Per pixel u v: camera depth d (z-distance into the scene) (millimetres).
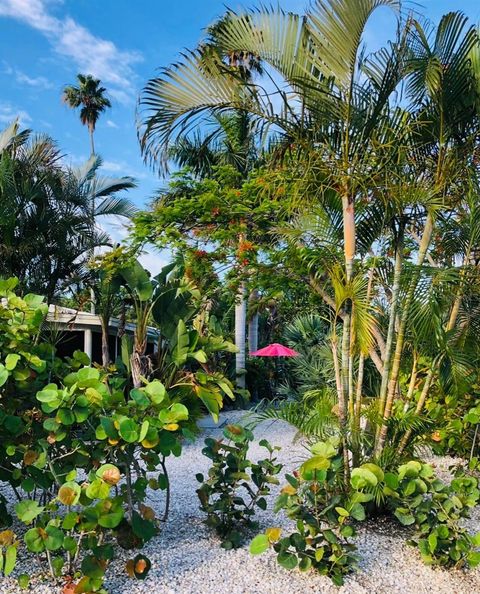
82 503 2814
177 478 5664
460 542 3344
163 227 6199
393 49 3998
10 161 10328
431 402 5426
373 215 4383
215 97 4238
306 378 10180
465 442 5973
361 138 4047
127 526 3170
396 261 4312
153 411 3232
